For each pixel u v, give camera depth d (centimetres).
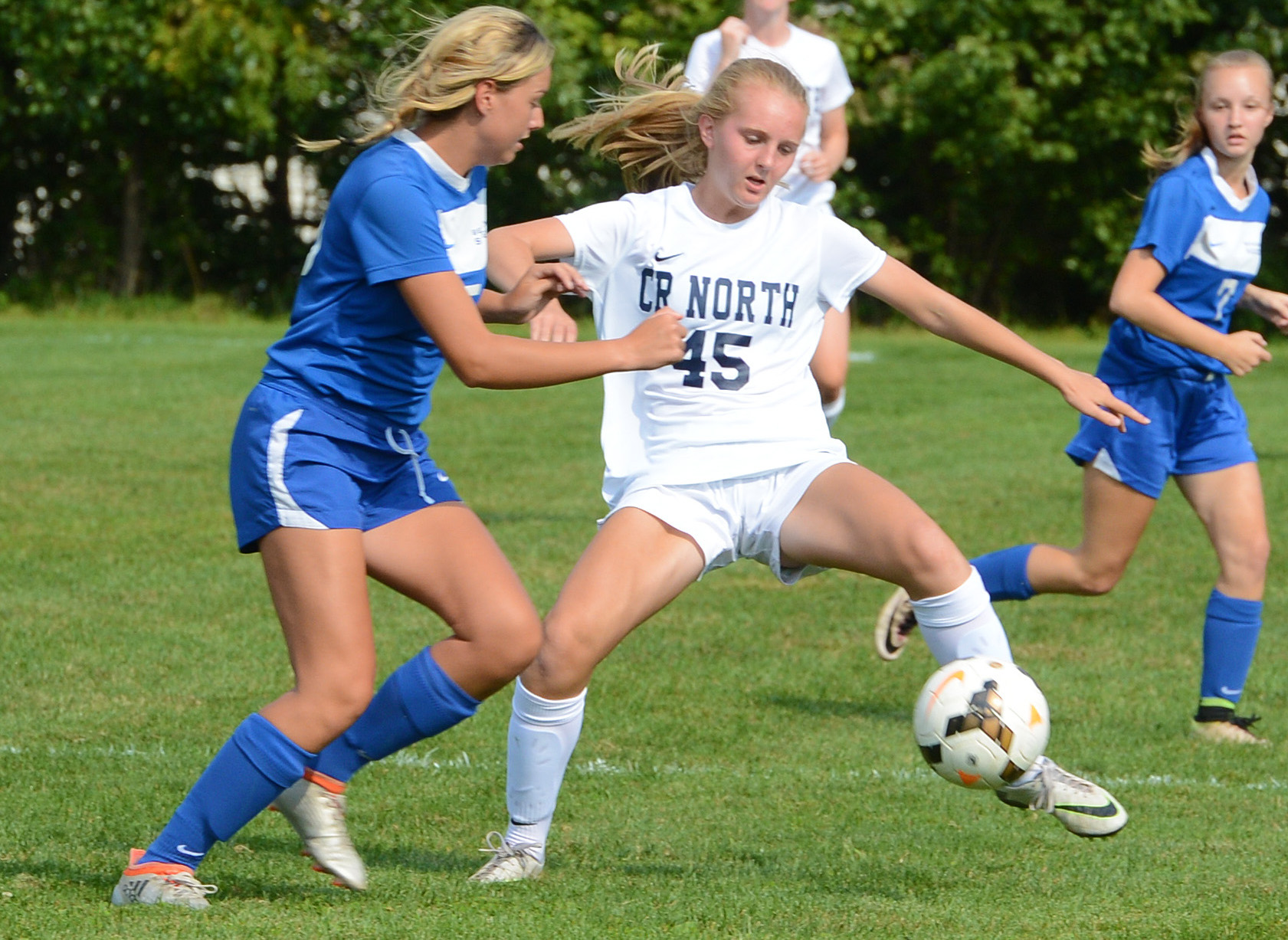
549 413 5094
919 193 9750
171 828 1279
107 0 8381
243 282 9456
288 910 1251
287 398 1278
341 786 1331
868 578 2962
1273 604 2794
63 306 8956
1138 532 2077
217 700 2075
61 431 4444
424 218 1250
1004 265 9738
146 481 3731
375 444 1305
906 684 2267
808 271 1522
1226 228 1978
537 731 1402
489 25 1265
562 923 1220
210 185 9562
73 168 9381
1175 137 8856
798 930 1226
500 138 1285
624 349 1295
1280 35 8675
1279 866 1497
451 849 1545
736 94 1467
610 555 1423
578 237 1509
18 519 3253
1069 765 1898
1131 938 1224
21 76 8606
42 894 1288
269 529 1268
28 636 2367
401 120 1278
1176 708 2162
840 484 1445
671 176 1603
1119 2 8650
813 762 1894
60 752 1822
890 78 8788
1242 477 2036
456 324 1252
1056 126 8950
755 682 2256
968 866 1492
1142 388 2034
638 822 1642
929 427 4825
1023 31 8750
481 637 1300
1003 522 3428
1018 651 2470
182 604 2592
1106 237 9106
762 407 1504
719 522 1470
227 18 8344
